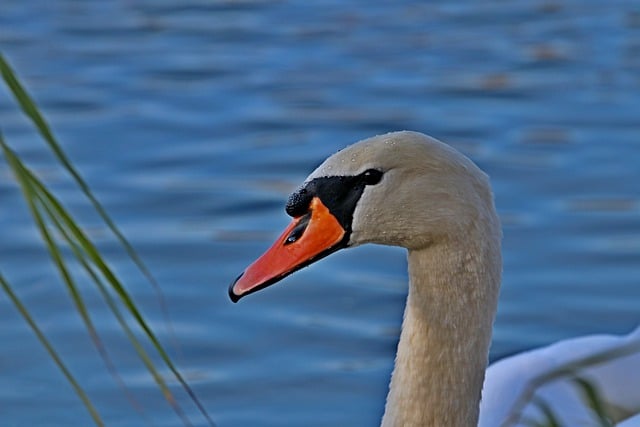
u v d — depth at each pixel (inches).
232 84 771.4
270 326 468.1
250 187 600.7
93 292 490.3
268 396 426.9
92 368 443.5
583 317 471.5
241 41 872.9
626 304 480.1
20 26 903.7
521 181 605.9
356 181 251.4
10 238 535.2
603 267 509.4
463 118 705.0
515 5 968.3
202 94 750.5
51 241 184.9
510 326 466.3
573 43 855.7
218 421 414.3
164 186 602.5
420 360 261.6
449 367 259.6
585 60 813.2
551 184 600.4
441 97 743.7
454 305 256.1
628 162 628.1
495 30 896.3
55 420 414.9
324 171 254.2
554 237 538.9
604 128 681.6
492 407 343.9
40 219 182.7
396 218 250.5
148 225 555.2
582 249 526.0
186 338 460.8
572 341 365.7
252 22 923.4
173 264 514.3
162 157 644.1
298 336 460.8
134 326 467.8
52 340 458.6
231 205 577.9
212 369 442.9
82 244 182.7
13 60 821.9
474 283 254.4
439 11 955.3
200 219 562.6
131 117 707.4
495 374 355.9
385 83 773.3
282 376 437.7
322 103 733.9
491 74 789.2
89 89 762.2
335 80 780.6
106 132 682.2
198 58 829.2
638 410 351.9
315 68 808.9
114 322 471.2
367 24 918.4
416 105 729.6
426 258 255.6
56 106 729.0
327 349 452.8
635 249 524.7
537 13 941.2
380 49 852.6
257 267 251.6
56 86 767.1
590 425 335.6
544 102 731.4
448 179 250.2
